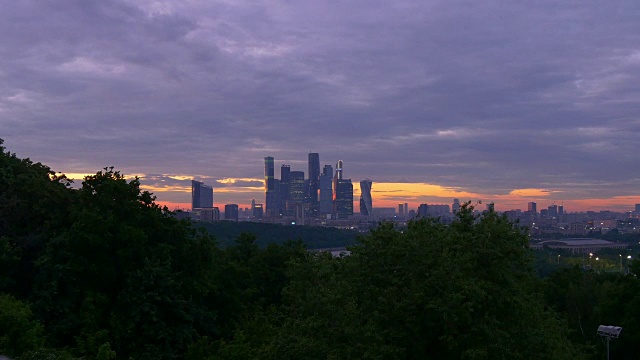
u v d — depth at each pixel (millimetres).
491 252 17812
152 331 24344
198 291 27734
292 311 23078
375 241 18906
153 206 29391
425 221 20188
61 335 23625
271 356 18141
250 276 34188
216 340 26609
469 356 15109
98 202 26984
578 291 39375
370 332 15883
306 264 23078
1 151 32812
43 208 28125
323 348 16656
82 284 24891
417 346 16656
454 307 16094
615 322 34531
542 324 18047
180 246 29250
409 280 17375
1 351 19281
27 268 26922
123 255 25625
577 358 20500
